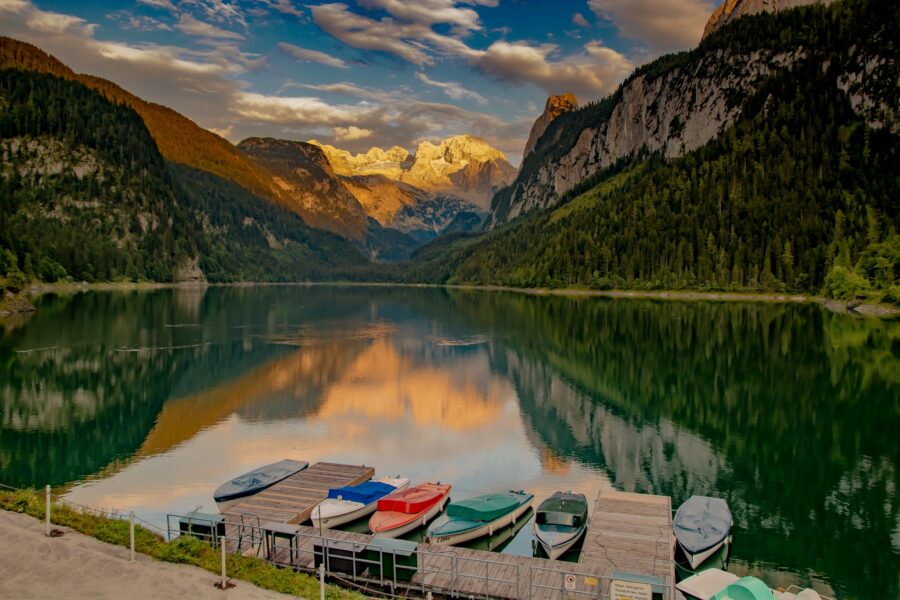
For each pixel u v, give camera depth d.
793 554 37.00
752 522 41.53
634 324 146.50
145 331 131.25
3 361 93.69
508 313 185.62
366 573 31.22
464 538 36.81
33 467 50.94
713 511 39.06
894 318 153.00
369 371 93.19
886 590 33.06
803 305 195.75
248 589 25.80
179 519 37.81
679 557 36.09
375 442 58.88
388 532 37.09
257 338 125.06
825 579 34.22
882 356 99.19
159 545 28.97
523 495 42.69
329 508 38.97
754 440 59.22
